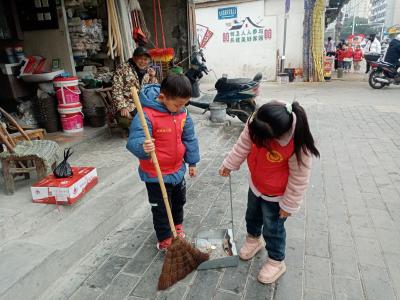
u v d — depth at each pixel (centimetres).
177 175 239
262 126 171
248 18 1381
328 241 267
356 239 269
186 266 226
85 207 293
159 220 245
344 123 636
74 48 516
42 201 273
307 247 259
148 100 218
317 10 1256
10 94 482
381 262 240
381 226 287
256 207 224
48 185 269
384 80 1036
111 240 273
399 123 623
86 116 502
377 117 675
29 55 524
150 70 472
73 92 457
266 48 1395
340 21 2567
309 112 745
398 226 286
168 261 217
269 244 221
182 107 225
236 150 218
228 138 563
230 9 1391
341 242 265
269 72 1417
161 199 238
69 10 516
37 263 213
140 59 429
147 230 288
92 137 457
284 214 202
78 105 467
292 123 177
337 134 565
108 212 285
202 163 450
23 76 466
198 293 214
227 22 1412
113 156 398
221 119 605
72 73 518
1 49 497
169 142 225
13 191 290
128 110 426
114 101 430
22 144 310
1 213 254
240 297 210
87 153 411
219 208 325
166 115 221
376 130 582
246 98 604
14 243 234
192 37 811
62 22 497
